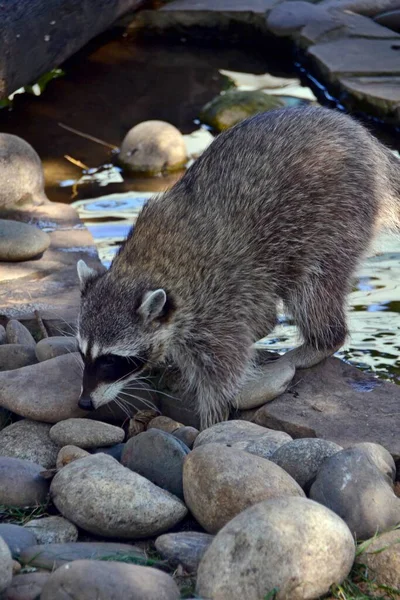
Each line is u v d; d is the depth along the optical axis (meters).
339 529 3.66
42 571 3.75
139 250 5.48
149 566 3.82
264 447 4.55
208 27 12.56
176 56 12.16
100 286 5.39
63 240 7.23
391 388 5.35
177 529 4.25
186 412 5.45
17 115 10.23
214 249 5.45
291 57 11.99
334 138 5.73
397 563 3.74
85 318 5.29
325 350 5.61
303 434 4.94
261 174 5.56
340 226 5.60
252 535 3.56
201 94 10.82
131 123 10.03
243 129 5.77
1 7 8.98
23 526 4.12
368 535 4.02
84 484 4.13
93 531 4.11
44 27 9.45
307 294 5.61
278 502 3.68
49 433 4.95
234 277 5.49
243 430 4.75
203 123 10.02
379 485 4.12
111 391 5.18
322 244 5.58
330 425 4.95
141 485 4.13
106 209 8.14
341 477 4.13
